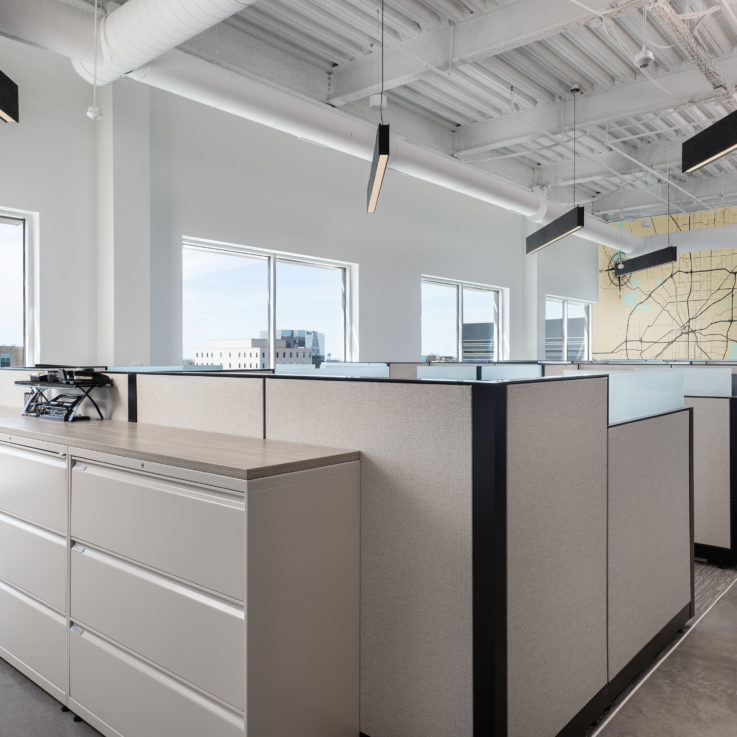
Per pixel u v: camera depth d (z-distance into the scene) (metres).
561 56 5.57
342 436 1.79
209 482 1.51
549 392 1.72
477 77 5.93
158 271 5.42
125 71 3.95
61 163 4.86
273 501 1.48
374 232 7.43
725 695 2.14
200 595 1.54
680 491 2.59
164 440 1.92
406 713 1.68
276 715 1.50
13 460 2.18
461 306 9.07
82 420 2.53
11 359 4.86
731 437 3.51
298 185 6.54
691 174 9.28
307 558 1.58
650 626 2.35
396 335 7.73
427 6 4.67
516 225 9.92
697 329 10.94
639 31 5.09
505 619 1.55
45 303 4.80
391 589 1.70
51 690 2.05
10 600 2.22
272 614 1.48
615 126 7.36
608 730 1.95
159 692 1.64
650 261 8.91
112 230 4.95
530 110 6.62
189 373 2.24
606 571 2.04
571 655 1.85
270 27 5.02
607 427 2.04
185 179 5.59
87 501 1.86
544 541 1.71
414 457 1.65
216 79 4.41
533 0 4.41
